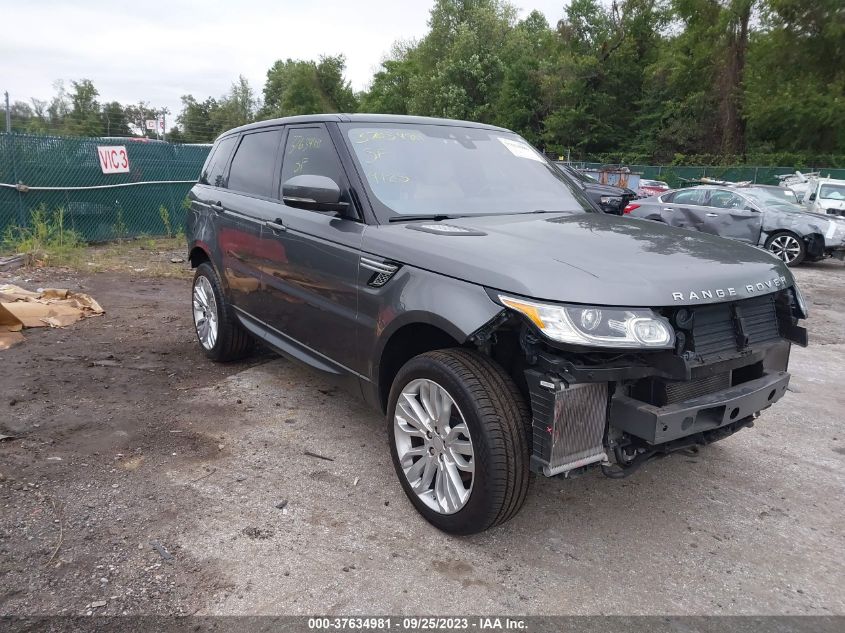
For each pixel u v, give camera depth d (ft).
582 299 8.56
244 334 17.29
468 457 9.79
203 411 14.83
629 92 148.66
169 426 13.96
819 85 120.98
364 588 9.03
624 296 8.64
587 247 9.96
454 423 9.96
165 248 39.63
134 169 41.52
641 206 50.62
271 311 14.52
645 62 148.56
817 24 116.78
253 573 9.23
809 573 9.73
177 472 12.00
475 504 9.37
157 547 9.70
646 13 146.10
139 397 15.52
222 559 9.52
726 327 9.75
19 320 20.49
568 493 11.83
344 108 242.37
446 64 153.28
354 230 11.71
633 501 11.63
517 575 9.44
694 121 137.59
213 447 13.07
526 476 9.25
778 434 14.76
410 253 10.41
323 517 10.71
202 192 18.29
